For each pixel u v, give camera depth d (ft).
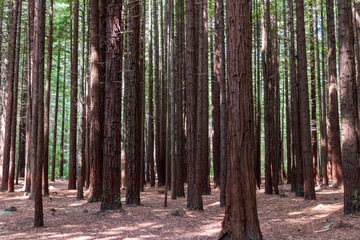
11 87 55.93
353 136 26.22
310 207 33.14
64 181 81.56
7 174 56.70
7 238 21.76
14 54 56.65
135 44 39.01
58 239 21.54
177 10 54.29
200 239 21.85
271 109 50.19
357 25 35.37
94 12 41.96
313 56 62.90
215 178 62.95
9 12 69.46
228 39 19.85
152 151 68.03
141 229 24.80
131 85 38.29
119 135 32.53
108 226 25.72
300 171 43.68
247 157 19.06
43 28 27.86
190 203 33.86
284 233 23.25
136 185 36.88
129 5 40.40
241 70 19.34
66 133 111.34
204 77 51.98
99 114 41.42
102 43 41.70
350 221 23.80
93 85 41.29
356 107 27.68
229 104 19.62
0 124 72.84
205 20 51.70
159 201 41.86
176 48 53.21
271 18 65.26
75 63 59.88
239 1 19.57
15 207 34.73
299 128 44.75
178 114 49.19
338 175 48.70
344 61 27.17
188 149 34.65
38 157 25.48
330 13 45.44
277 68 57.82
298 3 39.63
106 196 31.81
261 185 69.41
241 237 18.51
